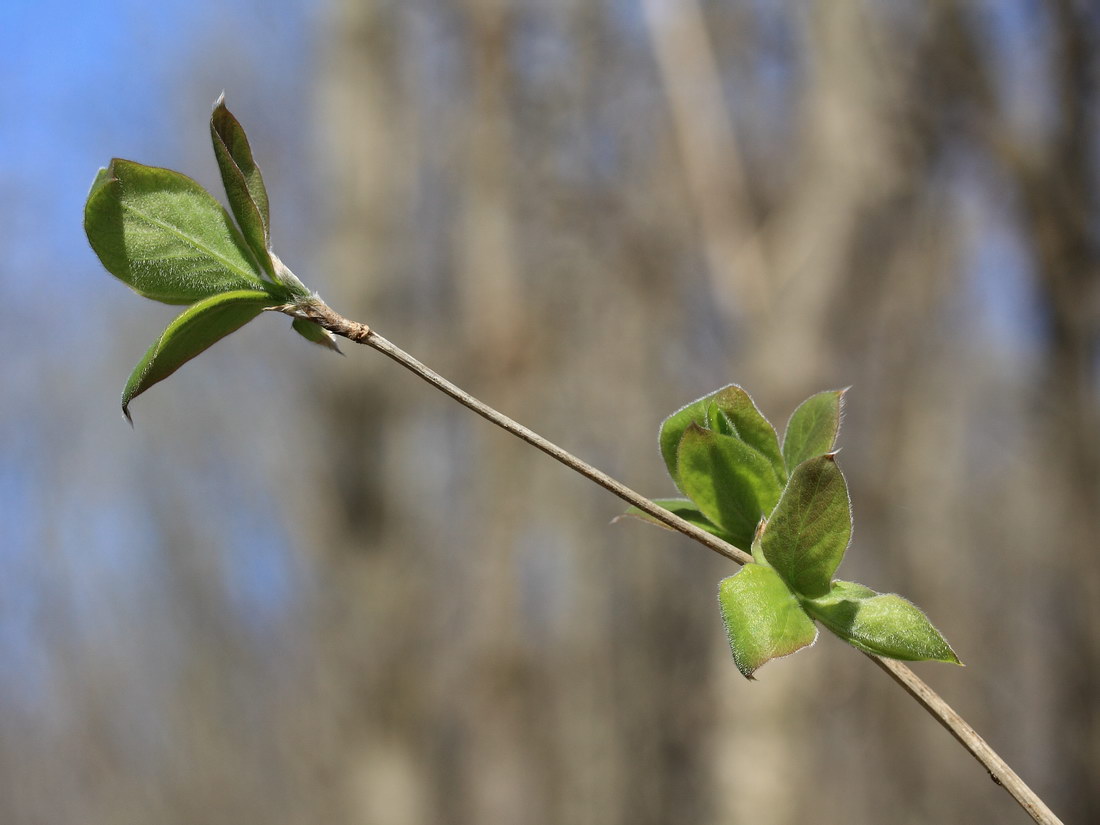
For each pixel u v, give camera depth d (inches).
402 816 345.1
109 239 34.7
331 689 373.1
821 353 246.4
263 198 34.9
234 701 583.8
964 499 355.6
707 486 39.6
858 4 257.6
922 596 317.7
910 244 272.2
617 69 340.8
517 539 367.2
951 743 340.8
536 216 354.6
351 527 357.4
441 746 372.2
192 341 34.3
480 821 365.7
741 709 236.7
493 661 366.6
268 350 511.8
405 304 363.3
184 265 35.1
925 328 297.9
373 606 354.6
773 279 251.9
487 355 357.1
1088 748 252.7
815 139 258.2
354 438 357.1
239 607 598.2
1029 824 340.2
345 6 369.1
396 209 362.6
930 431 319.3
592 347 364.5
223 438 580.7
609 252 349.7
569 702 404.2
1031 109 260.5
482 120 354.3
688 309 344.2
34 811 611.8
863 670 265.9
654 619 384.2
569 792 390.3
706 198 258.4
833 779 310.2
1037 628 312.7
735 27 296.5
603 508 390.3
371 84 365.7
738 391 40.9
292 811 498.6
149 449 609.6
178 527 606.2
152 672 614.9
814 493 34.5
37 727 629.6
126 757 611.2
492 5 349.4
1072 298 254.2
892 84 257.0
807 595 35.7
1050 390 261.3
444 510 386.6
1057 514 262.7
